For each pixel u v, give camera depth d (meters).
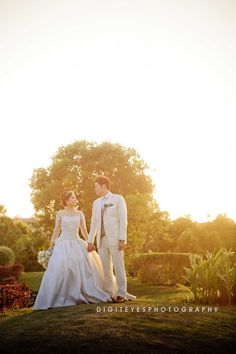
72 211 6.89
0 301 7.11
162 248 28.06
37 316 5.07
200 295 6.12
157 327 4.13
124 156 21.94
